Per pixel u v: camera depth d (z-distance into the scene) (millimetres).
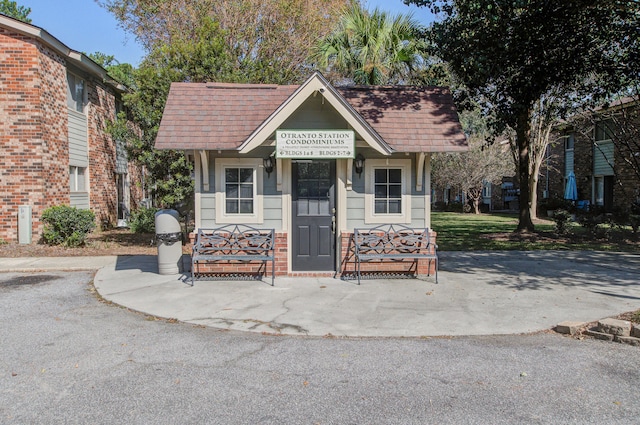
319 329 6055
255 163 9227
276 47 21125
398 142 8914
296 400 4004
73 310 7004
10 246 13086
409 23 15422
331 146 8555
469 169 30938
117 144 20672
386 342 5586
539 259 11648
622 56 13375
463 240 15945
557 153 29734
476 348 5359
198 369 4699
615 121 17688
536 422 3631
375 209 9398
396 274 9281
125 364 4828
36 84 13500
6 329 6035
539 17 11219
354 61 15812
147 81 13711
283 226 9258
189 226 16797
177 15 20328
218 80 14414
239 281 8898
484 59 12039
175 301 7422
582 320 6355
